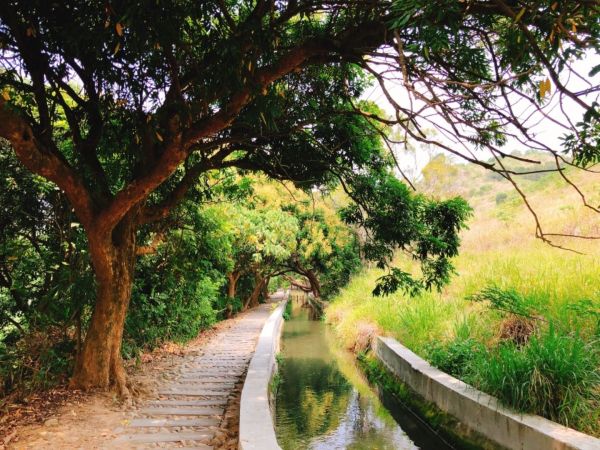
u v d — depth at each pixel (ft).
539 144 9.19
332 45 12.61
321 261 78.07
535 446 15.12
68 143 22.76
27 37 14.85
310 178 22.94
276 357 37.91
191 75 15.51
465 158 9.59
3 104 12.50
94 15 12.50
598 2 7.47
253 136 18.20
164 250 29.84
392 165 23.27
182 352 34.01
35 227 22.34
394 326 35.22
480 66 11.12
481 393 19.63
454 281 35.60
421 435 22.09
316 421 24.20
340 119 20.74
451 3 8.45
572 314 21.72
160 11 11.36
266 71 13.32
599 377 16.92
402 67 8.43
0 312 21.65
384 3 11.51
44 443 14.35
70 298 20.51
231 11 18.04
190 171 20.80
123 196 16.46
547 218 49.37
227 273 61.46
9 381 18.85
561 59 8.02
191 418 17.74
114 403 18.30
